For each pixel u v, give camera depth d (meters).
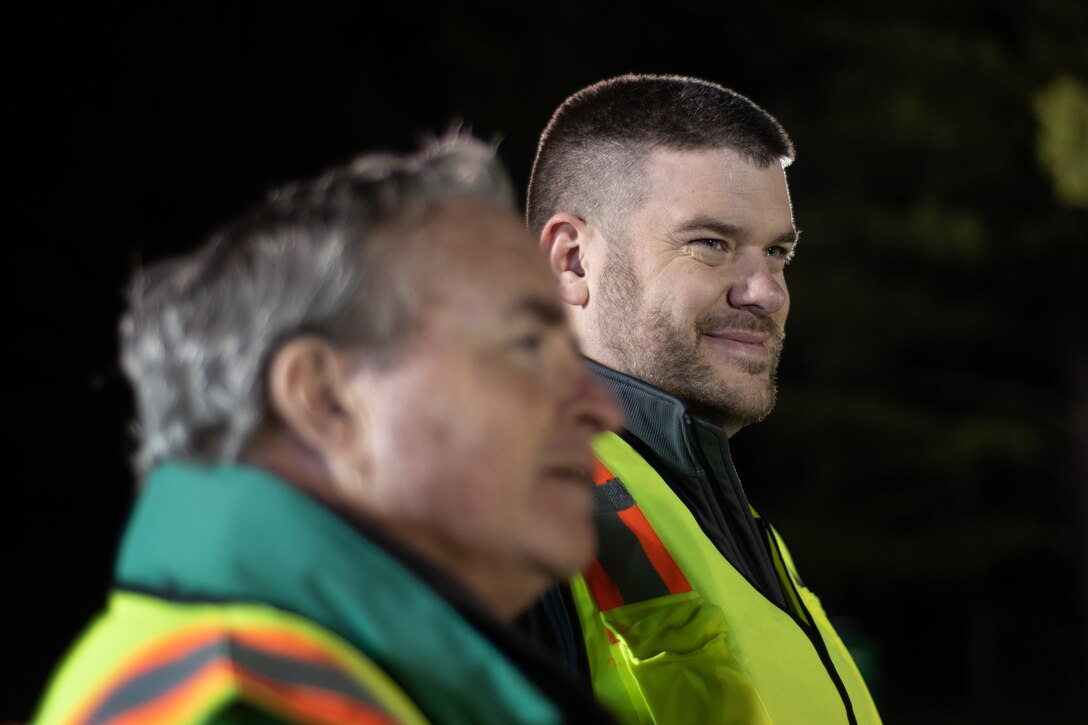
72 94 41.41
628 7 47.50
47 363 40.62
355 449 2.30
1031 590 51.31
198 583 2.14
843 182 44.34
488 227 2.40
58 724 2.09
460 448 2.29
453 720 2.18
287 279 2.28
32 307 40.53
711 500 4.52
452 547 2.34
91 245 40.84
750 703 3.94
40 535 40.66
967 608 50.56
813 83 47.19
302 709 1.93
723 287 4.74
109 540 40.94
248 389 2.25
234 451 2.26
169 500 2.25
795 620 4.58
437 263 2.32
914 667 53.28
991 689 49.66
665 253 4.73
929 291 44.06
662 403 4.52
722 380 4.71
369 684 2.04
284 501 2.18
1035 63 43.38
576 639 3.65
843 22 44.66
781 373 45.09
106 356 40.47
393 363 2.29
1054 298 46.34
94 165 41.00
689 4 46.97
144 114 41.47
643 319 4.74
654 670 3.92
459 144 2.62
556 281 2.48
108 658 2.10
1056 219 43.00
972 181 44.03
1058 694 48.91
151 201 41.34
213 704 1.88
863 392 44.06
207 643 1.98
